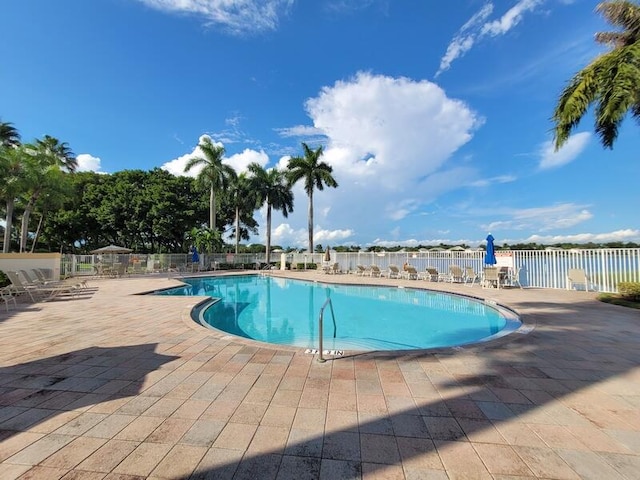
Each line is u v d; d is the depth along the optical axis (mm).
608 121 8742
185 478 1951
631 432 2463
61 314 7500
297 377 3611
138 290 12375
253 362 4121
